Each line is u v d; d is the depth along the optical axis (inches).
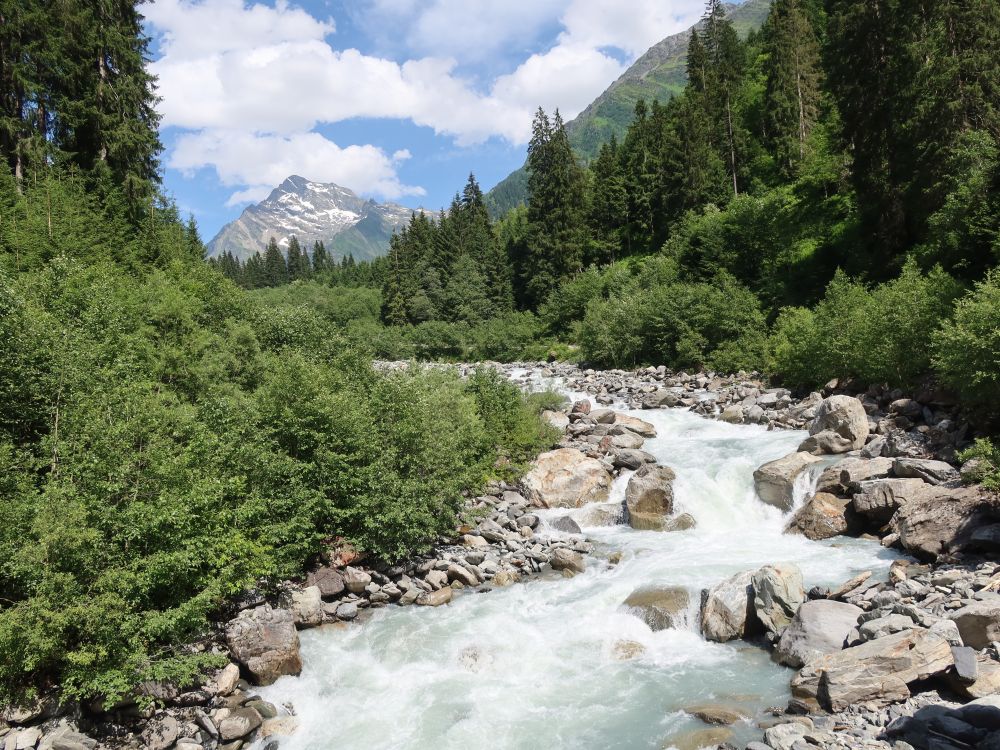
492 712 425.1
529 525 775.1
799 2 2800.2
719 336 1621.6
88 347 596.1
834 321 1131.9
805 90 2449.6
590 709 419.5
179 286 1060.5
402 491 658.2
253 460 591.2
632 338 1831.9
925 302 914.1
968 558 527.5
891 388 971.9
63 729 393.4
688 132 2691.9
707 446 964.0
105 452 469.4
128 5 1477.6
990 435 713.0
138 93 1417.3
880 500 641.6
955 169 1162.0
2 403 519.5
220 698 445.4
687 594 548.7
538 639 519.5
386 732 412.2
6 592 422.3
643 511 780.6
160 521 451.5
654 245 2898.6
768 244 1915.6
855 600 492.1
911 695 374.3
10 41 1240.8
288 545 587.5
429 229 4190.5
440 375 1003.3
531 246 3122.5
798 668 438.9
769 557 623.5
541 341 2687.0
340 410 668.7
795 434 973.2
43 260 976.9
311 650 518.3
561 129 3299.7
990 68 1201.4
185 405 626.5
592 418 1132.5
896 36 1401.3
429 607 589.0
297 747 401.4
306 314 1092.5
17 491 461.7
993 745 296.7
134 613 439.8
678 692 429.7
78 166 1343.5
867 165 1517.0
